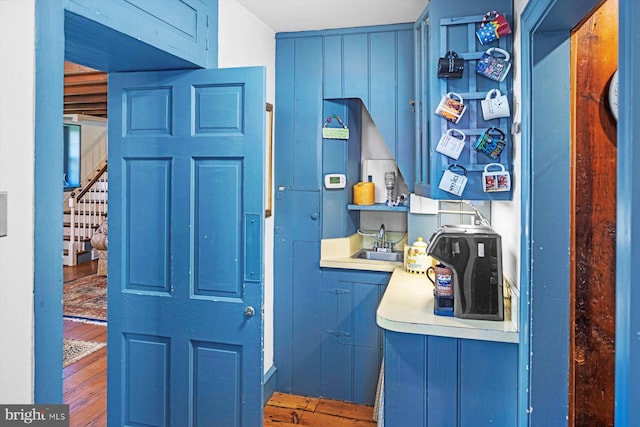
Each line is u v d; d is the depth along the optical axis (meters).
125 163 2.17
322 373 3.02
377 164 3.31
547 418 1.66
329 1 2.47
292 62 3.00
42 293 1.24
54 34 1.26
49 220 1.25
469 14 2.01
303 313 3.04
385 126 2.87
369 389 2.94
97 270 6.76
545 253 1.63
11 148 1.15
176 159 2.10
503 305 1.93
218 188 2.05
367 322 2.93
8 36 1.14
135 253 2.17
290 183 3.03
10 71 1.14
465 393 1.89
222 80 2.03
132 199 2.16
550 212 1.62
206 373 2.10
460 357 1.89
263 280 2.04
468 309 1.94
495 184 1.96
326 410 2.86
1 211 1.13
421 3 2.50
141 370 2.18
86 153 8.38
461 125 2.03
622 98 0.80
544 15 1.44
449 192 2.03
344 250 3.05
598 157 1.66
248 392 2.04
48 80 1.24
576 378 1.72
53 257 1.27
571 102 1.61
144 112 2.14
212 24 2.17
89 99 4.89
